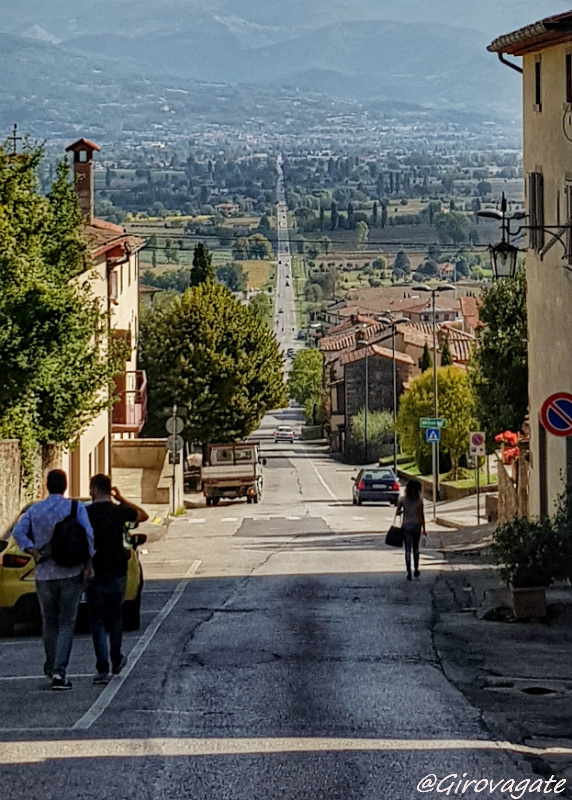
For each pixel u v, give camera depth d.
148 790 7.69
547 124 24.72
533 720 9.88
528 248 27.20
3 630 15.55
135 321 56.19
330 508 49.28
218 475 53.47
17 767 8.37
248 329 66.88
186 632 15.53
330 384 120.88
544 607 16.17
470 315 141.00
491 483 59.12
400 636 15.02
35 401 25.06
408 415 67.75
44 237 26.25
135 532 32.94
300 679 11.97
